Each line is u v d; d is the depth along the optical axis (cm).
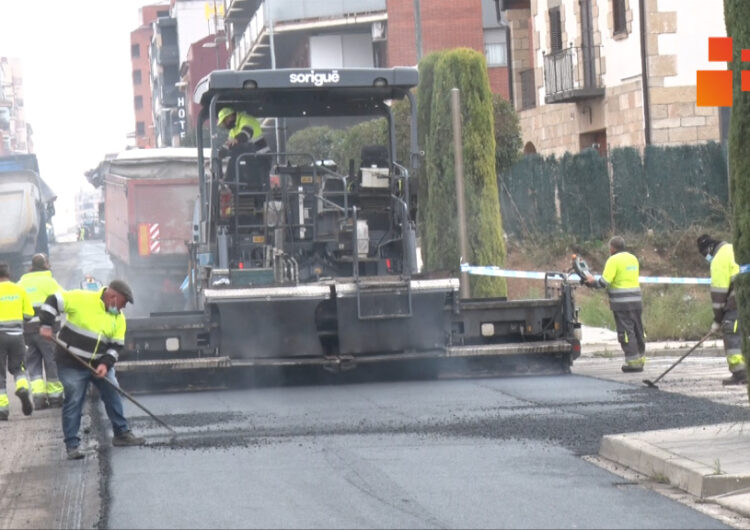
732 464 2503
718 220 8106
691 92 8906
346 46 16250
